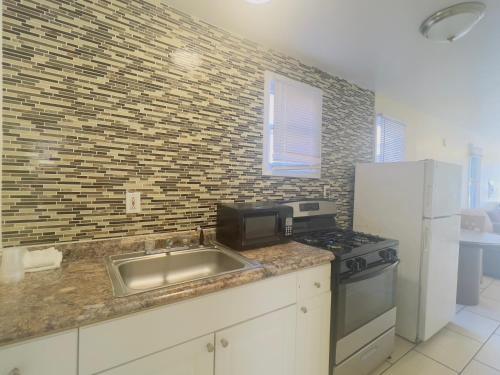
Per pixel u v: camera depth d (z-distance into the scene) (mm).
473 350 1996
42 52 1155
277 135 2002
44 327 708
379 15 1548
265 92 1922
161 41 1454
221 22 1629
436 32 1657
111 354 818
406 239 2111
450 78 2451
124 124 1354
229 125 1741
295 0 1420
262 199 1938
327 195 2396
